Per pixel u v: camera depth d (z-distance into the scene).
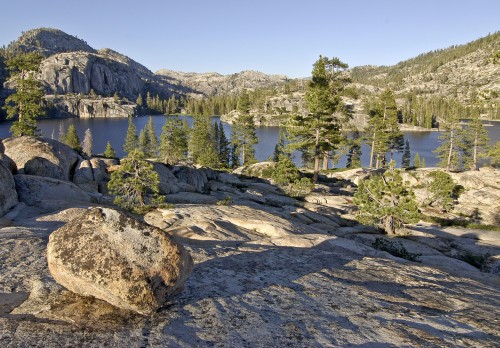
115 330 4.34
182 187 30.52
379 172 48.78
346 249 11.59
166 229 12.50
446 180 34.25
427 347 4.43
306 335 4.62
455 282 8.57
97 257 4.73
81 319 4.54
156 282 4.89
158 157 90.69
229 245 10.72
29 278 5.83
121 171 16.75
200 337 4.38
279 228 14.30
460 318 5.58
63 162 23.05
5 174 13.95
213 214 15.88
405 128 161.50
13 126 45.97
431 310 5.96
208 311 5.16
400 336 4.71
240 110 79.56
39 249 7.54
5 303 4.88
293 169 35.22
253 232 14.02
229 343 4.29
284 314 5.30
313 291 6.56
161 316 4.84
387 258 11.24
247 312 5.25
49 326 4.30
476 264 18.55
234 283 6.62
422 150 108.94
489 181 43.00
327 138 43.03
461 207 34.31
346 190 39.19
